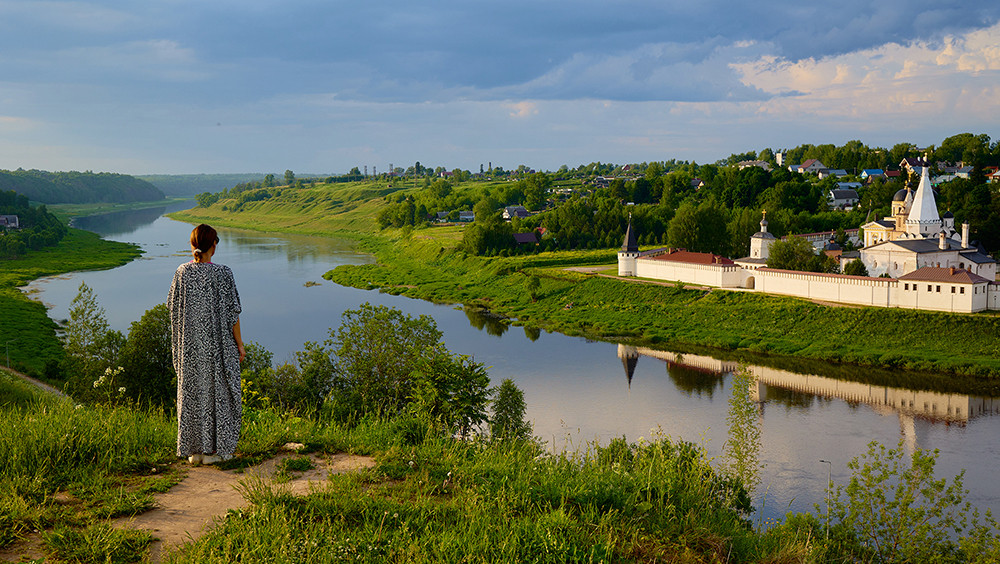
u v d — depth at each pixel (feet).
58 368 192.44
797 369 222.28
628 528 32.07
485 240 488.85
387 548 27.78
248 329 279.08
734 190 634.43
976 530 76.79
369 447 40.65
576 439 153.79
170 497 31.78
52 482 32.22
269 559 25.89
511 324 304.30
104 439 36.73
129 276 435.12
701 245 408.05
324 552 26.61
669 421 169.37
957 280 245.45
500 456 41.86
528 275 391.24
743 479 109.50
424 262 503.20
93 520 28.37
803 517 71.10
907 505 78.07
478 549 28.12
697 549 32.24
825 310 265.54
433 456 39.17
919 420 171.12
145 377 118.62
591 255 453.17
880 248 312.71
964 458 145.48
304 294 372.99
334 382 109.70
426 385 83.92
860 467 138.51
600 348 255.50
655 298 320.50
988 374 206.90
